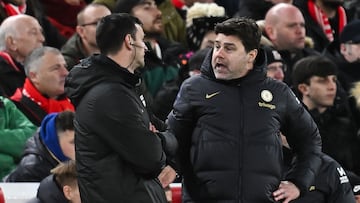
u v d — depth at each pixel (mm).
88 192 15867
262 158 16125
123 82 15906
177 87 23438
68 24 27984
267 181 16172
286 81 25609
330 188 18375
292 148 16953
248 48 16266
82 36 24922
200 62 23188
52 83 23172
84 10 24953
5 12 26531
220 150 16094
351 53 26766
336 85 23703
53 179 18219
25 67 23359
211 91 16312
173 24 27844
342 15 30969
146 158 15695
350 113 23625
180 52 25844
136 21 16344
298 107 16578
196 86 16406
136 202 15812
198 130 16250
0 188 18016
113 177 15719
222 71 16234
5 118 22391
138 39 16281
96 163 15766
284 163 18562
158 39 26203
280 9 26953
